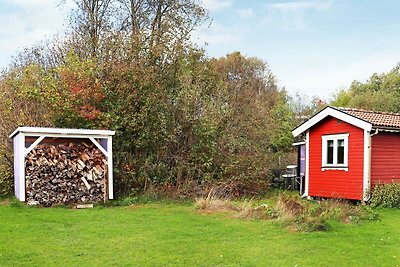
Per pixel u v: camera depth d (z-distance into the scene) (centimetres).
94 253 849
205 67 2233
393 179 1703
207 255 851
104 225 1130
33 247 881
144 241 955
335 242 973
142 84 1845
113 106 1817
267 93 3875
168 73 2009
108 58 1983
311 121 1880
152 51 1981
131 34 2069
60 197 1508
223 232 1063
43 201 1477
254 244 942
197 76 2078
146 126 1831
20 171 1454
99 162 1599
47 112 1789
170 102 1931
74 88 1783
